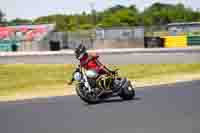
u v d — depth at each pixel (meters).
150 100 32.31
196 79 51.28
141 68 76.12
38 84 64.44
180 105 28.88
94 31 164.00
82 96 32.66
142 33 153.50
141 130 20.95
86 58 33.03
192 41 140.50
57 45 150.75
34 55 103.69
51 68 83.44
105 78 33.00
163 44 144.25
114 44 151.00
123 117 25.19
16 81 69.88
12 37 162.88
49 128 23.05
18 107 33.50
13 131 22.91
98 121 24.30
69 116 26.94
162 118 24.11
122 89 33.31
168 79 54.34
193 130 20.36
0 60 100.19
